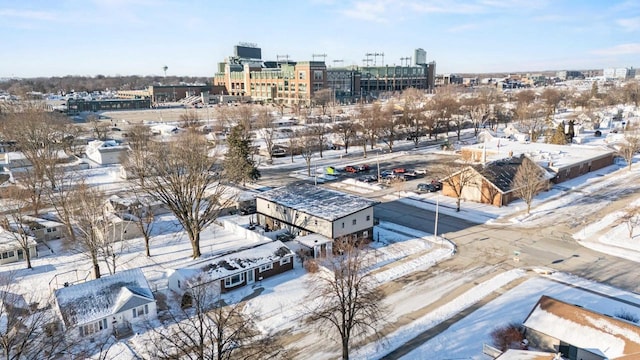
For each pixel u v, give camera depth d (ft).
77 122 540.11
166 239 181.47
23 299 130.41
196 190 179.93
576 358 97.55
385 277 143.43
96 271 141.59
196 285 119.55
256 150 356.59
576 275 142.31
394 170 284.20
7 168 285.23
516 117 519.19
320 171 298.97
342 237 164.35
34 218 186.09
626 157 288.71
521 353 90.43
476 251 163.12
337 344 108.88
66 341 107.45
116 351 106.93
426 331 113.70
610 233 176.96
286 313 123.13
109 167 311.06
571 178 265.95
